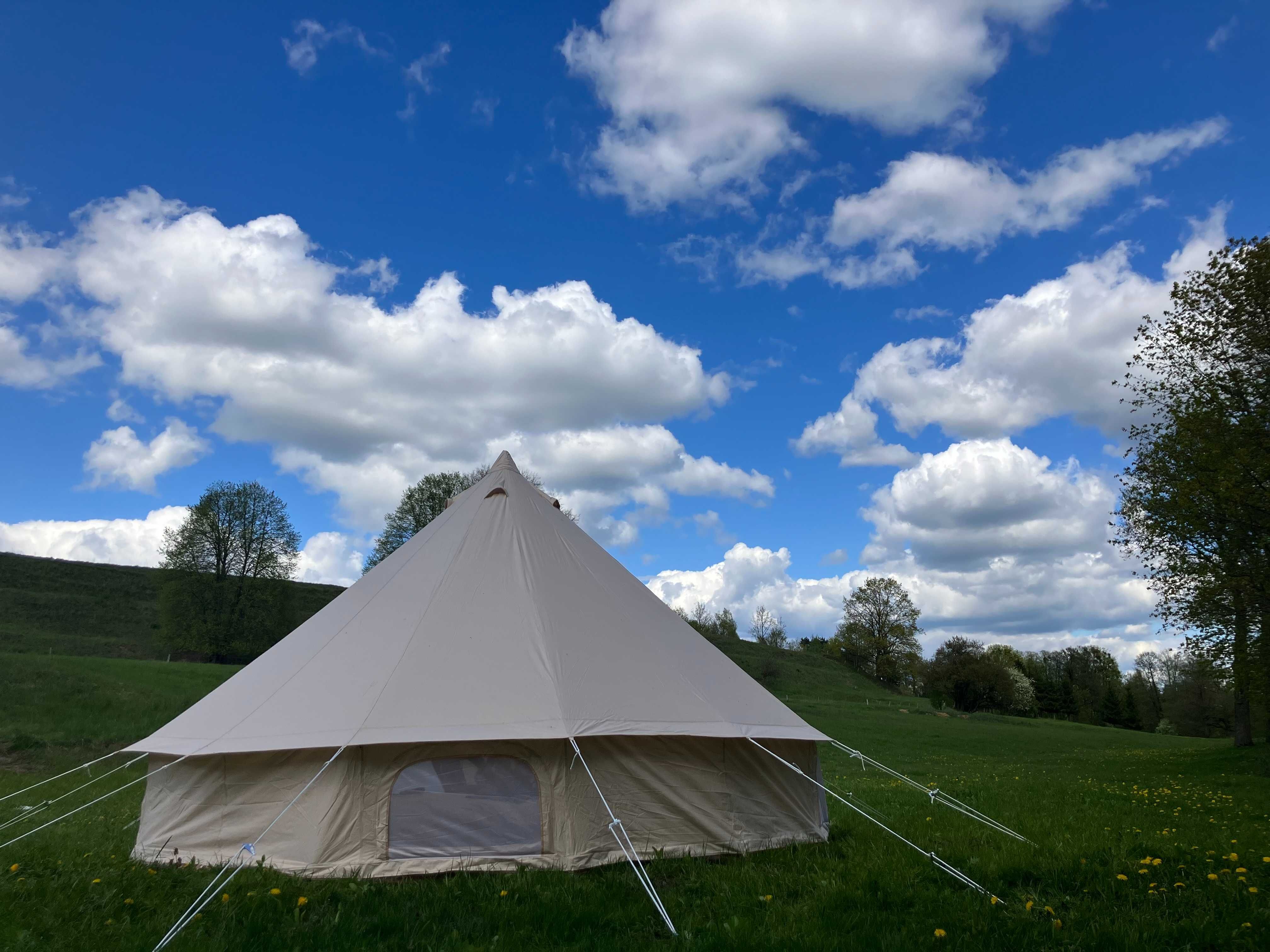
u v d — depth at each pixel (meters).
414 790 6.80
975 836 8.23
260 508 53.50
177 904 5.63
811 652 88.62
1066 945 4.82
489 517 9.62
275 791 6.99
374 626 8.31
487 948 4.89
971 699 74.81
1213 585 17.88
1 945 4.76
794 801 8.42
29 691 27.17
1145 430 20.00
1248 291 17.70
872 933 5.06
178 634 49.47
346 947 4.86
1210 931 4.92
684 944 4.95
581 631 8.26
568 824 6.91
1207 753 27.14
